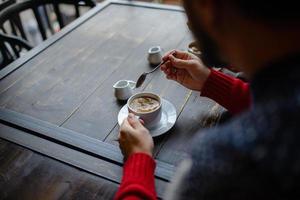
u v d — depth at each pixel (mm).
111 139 808
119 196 537
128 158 627
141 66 1120
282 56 276
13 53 1661
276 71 278
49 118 896
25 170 745
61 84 1051
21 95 1007
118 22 1462
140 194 529
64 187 697
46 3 1668
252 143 275
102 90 1004
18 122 880
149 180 564
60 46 1288
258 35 279
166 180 677
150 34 1340
